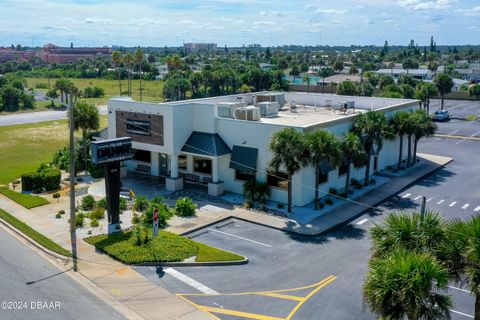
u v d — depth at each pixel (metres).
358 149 39.69
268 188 39.41
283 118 47.06
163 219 33.84
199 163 44.31
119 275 26.41
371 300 16.55
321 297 24.22
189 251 28.94
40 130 79.94
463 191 44.66
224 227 34.22
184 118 42.88
